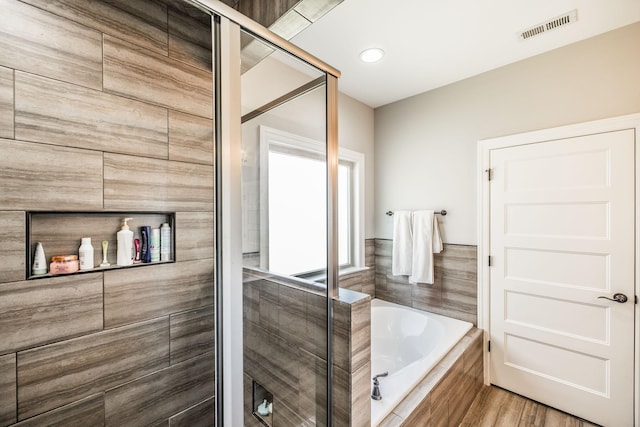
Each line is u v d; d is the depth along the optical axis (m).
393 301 2.75
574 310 1.81
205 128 1.44
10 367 0.94
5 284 0.93
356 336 1.17
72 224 1.09
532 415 1.84
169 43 1.31
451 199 2.37
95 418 1.12
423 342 2.31
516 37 1.75
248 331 1.16
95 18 1.11
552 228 1.89
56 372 1.04
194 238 1.42
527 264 2.00
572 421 1.77
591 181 1.74
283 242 1.31
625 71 1.64
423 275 2.42
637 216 1.60
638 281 1.60
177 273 1.36
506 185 2.08
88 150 1.10
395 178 2.74
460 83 2.31
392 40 1.78
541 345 1.94
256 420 1.18
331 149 1.31
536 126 1.95
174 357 1.35
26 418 0.98
